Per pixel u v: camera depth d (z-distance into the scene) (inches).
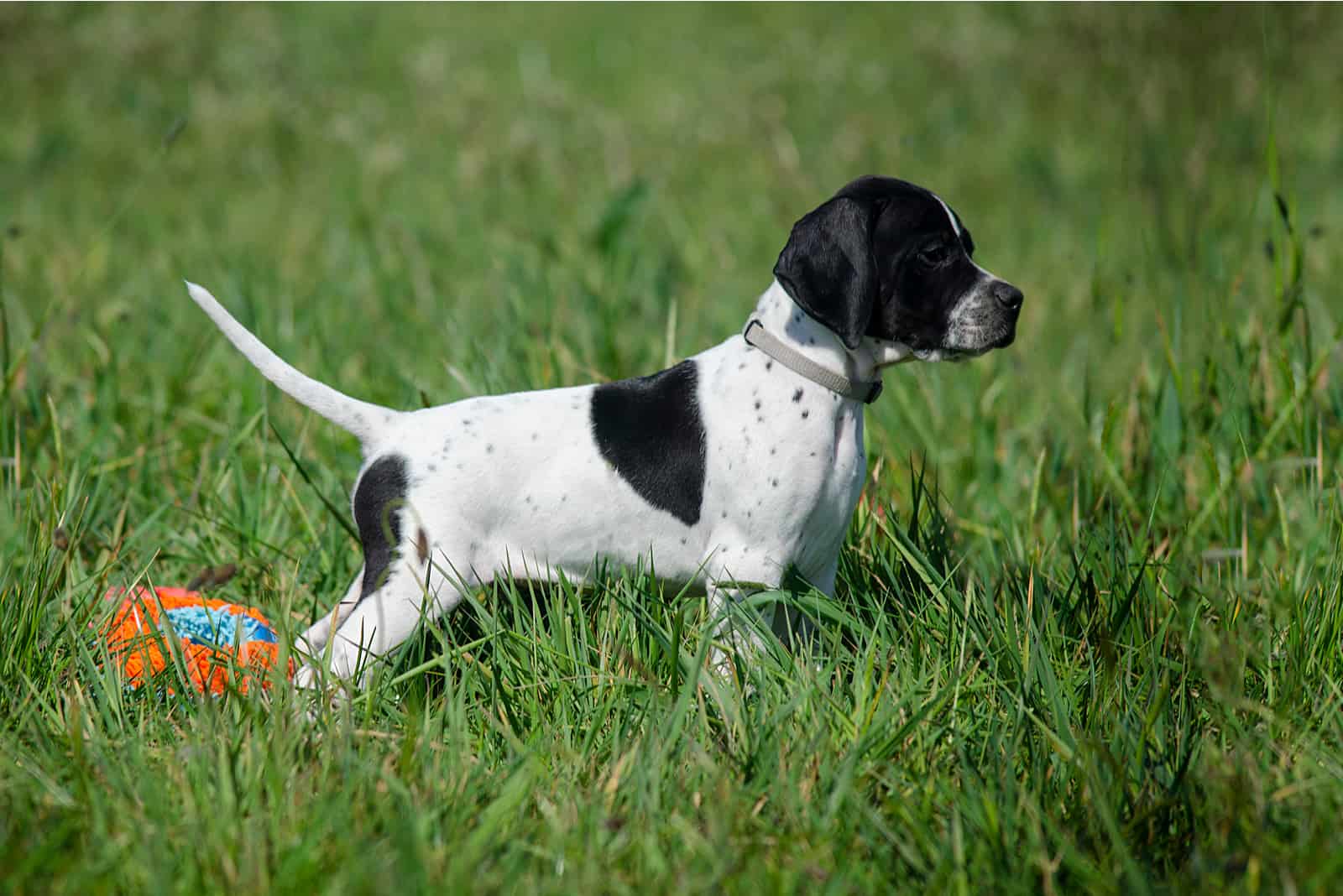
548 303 341.1
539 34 1040.8
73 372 345.1
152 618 213.9
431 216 559.5
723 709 182.1
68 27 858.8
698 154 675.4
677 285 422.0
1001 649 198.1
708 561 210.5
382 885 146.3
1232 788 163.0
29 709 187.9
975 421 320.2
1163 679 193.2
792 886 148.6
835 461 210.1
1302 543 258.1
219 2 951.0
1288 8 500.1
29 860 148.1
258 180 666.2
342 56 919.7
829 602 203.9
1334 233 498.0
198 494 277.7
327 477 280.1
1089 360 306.0
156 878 144.5
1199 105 470.0
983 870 154.5
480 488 207.5
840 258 201.2
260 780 165.2
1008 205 588.7
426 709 187.8
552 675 196.2
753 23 1043.3
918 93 778.8
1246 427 281.9
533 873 155.9
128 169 678.5
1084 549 243.3
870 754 176.4
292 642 205.3
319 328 355.3
